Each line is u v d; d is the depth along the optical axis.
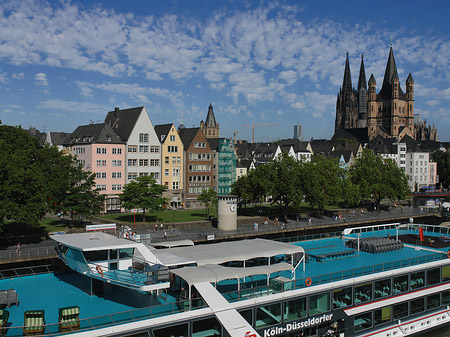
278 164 71.56
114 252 24.08
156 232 54.28
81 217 59.09
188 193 89.50
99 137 76.44
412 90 198.00
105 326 18.48
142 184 61.03
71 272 27.77
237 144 134.25
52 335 17.56
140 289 21.09
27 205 43.12
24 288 24.88
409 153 142.12
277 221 65.75
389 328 26.97
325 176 78.19
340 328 25.11
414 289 28.28
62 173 55.59
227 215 58.19
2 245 45.28
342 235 36.56
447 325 29.70
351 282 25.47
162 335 19.56
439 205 87.31
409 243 35.91
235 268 22.59
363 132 196.50
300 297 23.59
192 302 20.42
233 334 20.95
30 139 62.91
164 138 85.62
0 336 18.30
